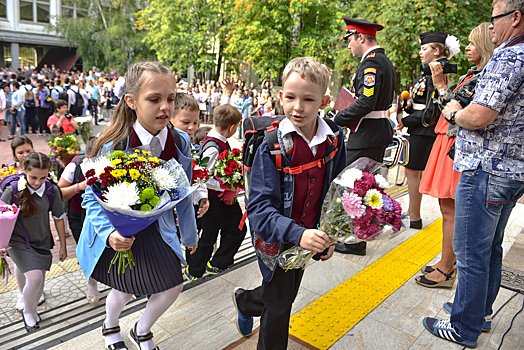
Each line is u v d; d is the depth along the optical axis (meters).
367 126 3.58
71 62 36.91
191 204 2.26
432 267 3.27
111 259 2.00
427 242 4.02
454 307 2.42
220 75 23.28
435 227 4.45
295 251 1.83
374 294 2.99
